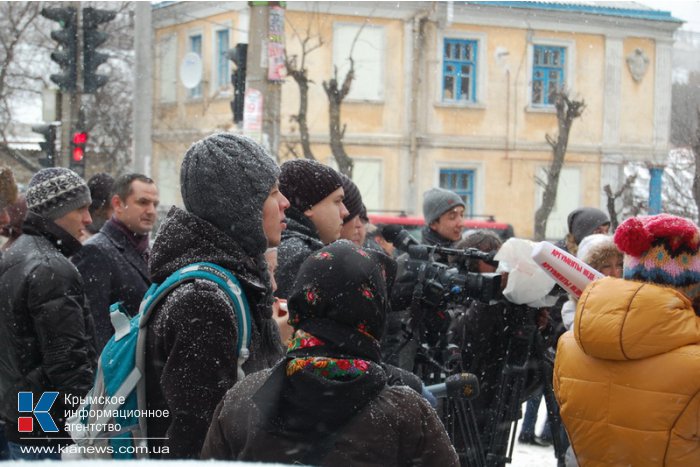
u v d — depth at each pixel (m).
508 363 4.62
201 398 2.64
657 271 3.07
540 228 25.84
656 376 2.97
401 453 2.29
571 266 3.66
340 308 2.30
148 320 2.80
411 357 4.35
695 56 31.20
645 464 3.00
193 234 2.87
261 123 9.96
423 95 25.98
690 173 26.39
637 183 28.23
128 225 4.68
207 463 1.60
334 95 23.72
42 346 3.74
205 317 2.69
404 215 20.27
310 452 2.23
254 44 10.02
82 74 11.67
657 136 28.62
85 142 12.05
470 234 5.47
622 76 28.22
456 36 26.31
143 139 12.36
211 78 26.20
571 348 3.25
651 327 2.96
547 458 6.47
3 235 4.77
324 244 3.91
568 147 27.86
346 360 2.29
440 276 4.33
